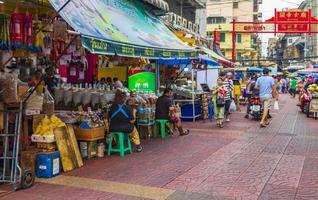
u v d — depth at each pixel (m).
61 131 7.58
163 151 9.73
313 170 7.96
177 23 22.83
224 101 14.77
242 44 65.19
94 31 7.45
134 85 14.83
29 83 7.44
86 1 8.96
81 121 8.67
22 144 7.11
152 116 11.84
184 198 6.11
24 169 6.52
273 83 14.70
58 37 8.22
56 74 9.98
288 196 6.29
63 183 6.80
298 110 22.73
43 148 7.21
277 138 12.00
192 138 11.82
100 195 6.18
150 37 10.46
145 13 12.95
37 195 6.14
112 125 9.13
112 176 7.29
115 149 9.19
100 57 12.72
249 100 17.91
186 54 11.66
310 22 30.09
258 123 15.94
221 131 13.43
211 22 66.56
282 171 7.86
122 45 7.96
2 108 6.42
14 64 8.02
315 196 6.31
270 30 31.00
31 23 7.18
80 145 8.64
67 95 9.52
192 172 7.66
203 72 21.42
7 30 6.89
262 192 6.48
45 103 7.64
